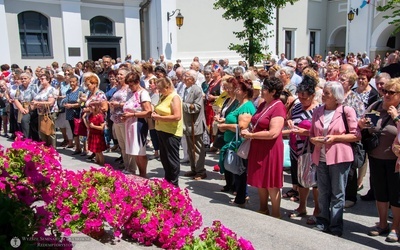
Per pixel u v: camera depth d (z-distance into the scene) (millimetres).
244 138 4469
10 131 9219
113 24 15602
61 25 14180
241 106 4715
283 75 6016
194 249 2928
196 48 17750
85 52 14883
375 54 22469
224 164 4809
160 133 5305
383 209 4125
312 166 4277
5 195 2166
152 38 16562
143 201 3520
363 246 3592
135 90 5695
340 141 3887
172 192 3631
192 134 6062
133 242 3334
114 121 6109
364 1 22516
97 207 3197
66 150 8031
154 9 16391
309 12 23656
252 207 5043
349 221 4559
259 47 12258
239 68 6984
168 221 3271
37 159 4109
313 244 3625
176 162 5379
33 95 7816
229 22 18797
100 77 8617
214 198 5238
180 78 7633
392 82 3844
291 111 4887
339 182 3938
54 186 3291
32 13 13602
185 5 17078
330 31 25109
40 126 7621
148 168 6820
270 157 4281
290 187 5785
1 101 9477
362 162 4148
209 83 8109
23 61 13461
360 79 5270
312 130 4125
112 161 7168
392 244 3945
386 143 3914
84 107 6887
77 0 14297
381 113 4012
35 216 2307
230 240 2988
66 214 3137
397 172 3820
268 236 3803
